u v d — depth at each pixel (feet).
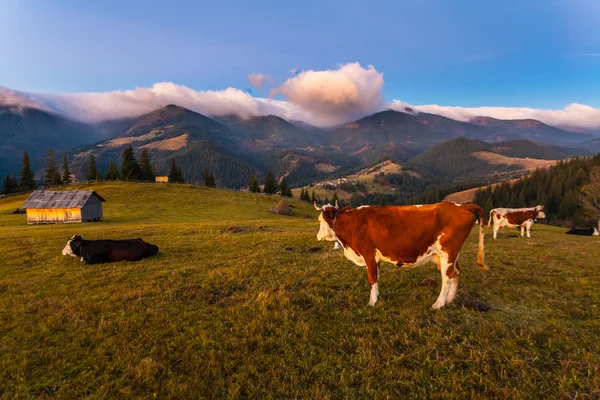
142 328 22.54
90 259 42.96
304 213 241.96
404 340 19.57
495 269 35.42
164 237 68.74
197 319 23.77
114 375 17.57
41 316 25.40
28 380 17.53
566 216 329.52
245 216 191.72
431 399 15.08
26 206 143.33
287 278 32.58
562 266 36.96
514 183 507.30
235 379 16.88
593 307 24.29
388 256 25.04
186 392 15.94
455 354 18.11
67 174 370.53
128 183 294.25
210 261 42.34
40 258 48.34
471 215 23.38
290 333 20.86
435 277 32.58
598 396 14.78
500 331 20.47
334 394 15.39
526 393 14.97
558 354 18.15
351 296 26.63
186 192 262.67
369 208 26.11
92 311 25.91
